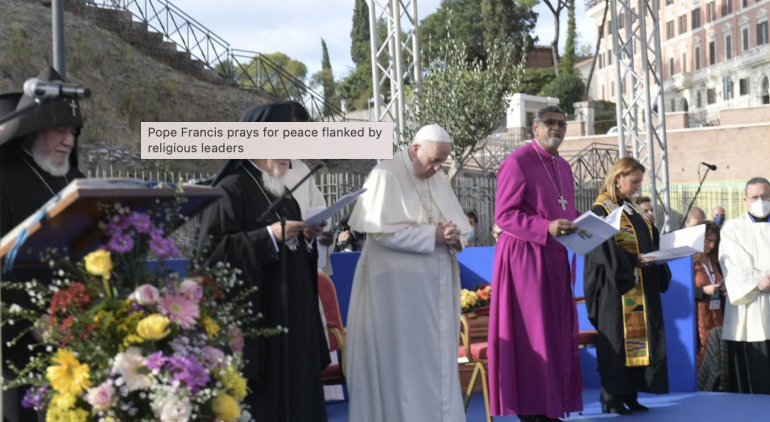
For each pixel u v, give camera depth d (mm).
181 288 3619
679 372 8273
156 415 3391
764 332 8055
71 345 3482
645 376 7055
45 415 3752
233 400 3604
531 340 6277
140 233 3674
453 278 5922
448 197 5977
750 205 8273
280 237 4785
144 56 21422
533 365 6270
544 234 6172
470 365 8070
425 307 5699
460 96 18750
